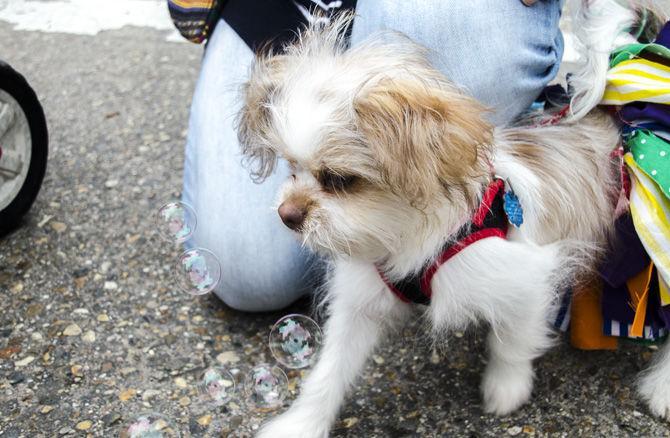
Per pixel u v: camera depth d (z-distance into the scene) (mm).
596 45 998
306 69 901
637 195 972
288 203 902
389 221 912
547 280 979
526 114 1056
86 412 1013
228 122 1115
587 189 991
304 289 1115
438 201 903
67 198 1246
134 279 1146
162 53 1567
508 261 943
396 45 920
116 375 1047
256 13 1117
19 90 1145
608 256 1003
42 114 1180
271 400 1010
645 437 994
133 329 1094
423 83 869
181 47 1591
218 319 1111
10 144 1155
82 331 1087
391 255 947
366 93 864
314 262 1095
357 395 1038
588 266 1006
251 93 944
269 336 1089
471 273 943
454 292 956
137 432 966
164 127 1381
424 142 857
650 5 1039
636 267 986
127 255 1173
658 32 1044
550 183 976
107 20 1687
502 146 969
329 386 995
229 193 1098
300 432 985
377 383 1050
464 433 1001
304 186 907
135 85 1472
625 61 1005
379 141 864
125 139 1355
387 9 1012
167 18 1692
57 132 1364
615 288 1004
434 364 1066
